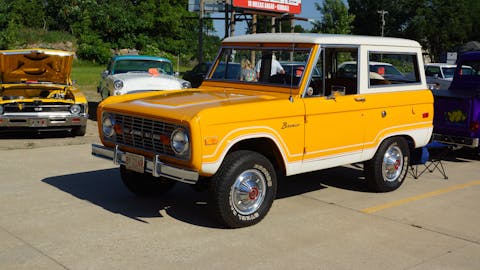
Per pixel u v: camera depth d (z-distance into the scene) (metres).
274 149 5.87
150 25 52.28
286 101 5.87
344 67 6.82
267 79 6.51
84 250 5.05
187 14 55.88
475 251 5.27
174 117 5.32
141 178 6.77
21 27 49.16
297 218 6.16
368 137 6.80
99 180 7.70
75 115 11.04
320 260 4.94
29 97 11.38
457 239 5.59
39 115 10.71
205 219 6.04
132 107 5.90
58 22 52.09
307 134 6.08
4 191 7.00
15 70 10.98
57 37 48.88
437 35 64.94
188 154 5.26
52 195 6.86
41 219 5.91
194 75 17.23
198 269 4.68
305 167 6.16
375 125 6.85
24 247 5.10
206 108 5.33
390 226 5.96
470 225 6.06
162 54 50.88
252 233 5.61
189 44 55.28
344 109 6.41
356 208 6.62
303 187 7.62
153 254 4.99
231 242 5.34
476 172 8.90
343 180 8.07
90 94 22.64
